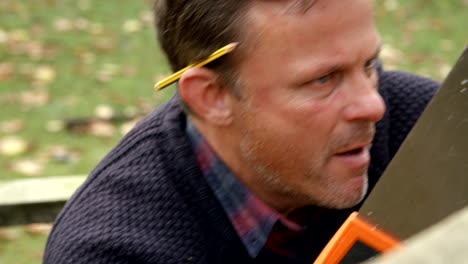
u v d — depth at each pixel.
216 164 1.56
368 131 1.38
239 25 1.35
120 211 1.58
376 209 1.18
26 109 5.88
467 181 1.05
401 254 0.50
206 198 1.58
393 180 1.15
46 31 7.39
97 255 1.53
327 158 1.39
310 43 1.32
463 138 1.06
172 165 1.59
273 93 1.37
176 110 1.67
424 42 7.32
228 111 1.46
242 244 1.60
